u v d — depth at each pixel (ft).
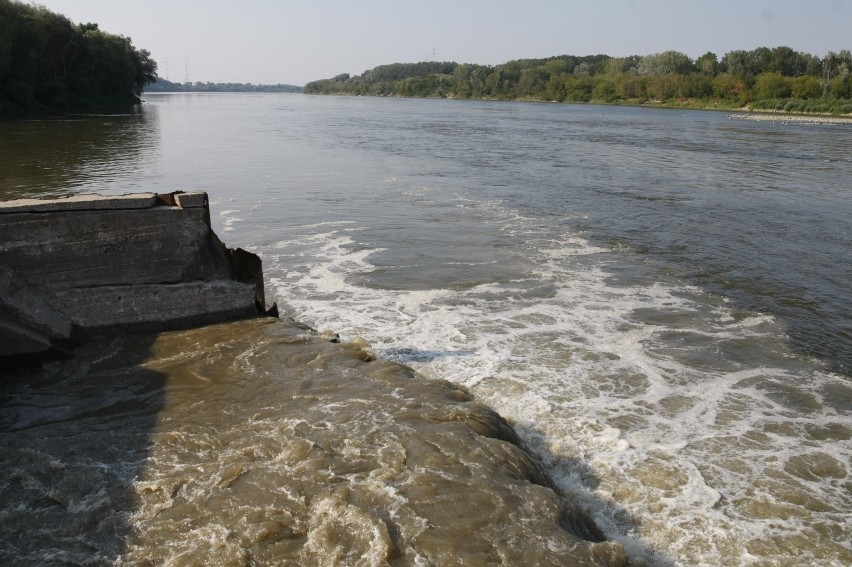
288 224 62.03
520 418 27.07
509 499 18.85
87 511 18.57
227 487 19.42
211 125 203.21
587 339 35.88
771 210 73.67
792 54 498.28
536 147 145.28
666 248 56.39
